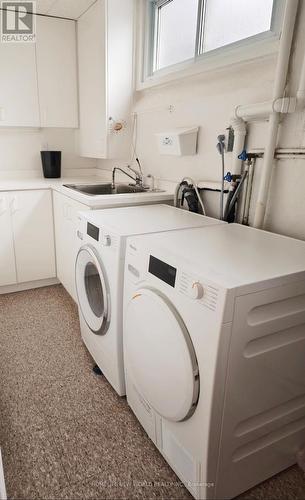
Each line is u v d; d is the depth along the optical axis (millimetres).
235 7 1838
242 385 1036
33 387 1753
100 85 2652
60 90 3055
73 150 3502
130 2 2467
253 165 1713
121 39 2512
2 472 1222
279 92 1454
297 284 1041
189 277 1007
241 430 1117
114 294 1490
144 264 1249
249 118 1651
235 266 1053
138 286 1303
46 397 1685
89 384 1787
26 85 2893
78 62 3035
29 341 2168
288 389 1180
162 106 2393
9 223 2709
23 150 3262
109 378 1708
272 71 1604
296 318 1091
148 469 1321
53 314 2535
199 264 1056
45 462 1334
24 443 1415
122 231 1469
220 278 946
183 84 2244
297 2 1366
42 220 2857
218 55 1882
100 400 1675
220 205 1941
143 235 1406
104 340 1693
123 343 1511
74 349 2092
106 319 1582
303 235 1523
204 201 2123
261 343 1039
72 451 1387
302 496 1234
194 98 2096
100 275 1575
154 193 2314
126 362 1499
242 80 1777
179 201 2211
